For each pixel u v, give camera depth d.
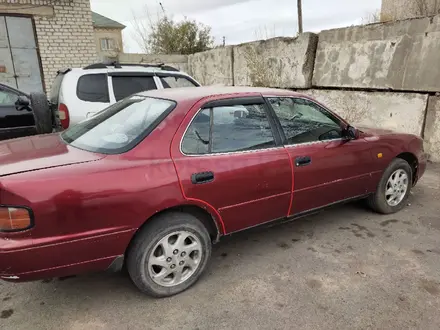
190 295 2.69
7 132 5.85
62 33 10.39
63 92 5.41
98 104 5.55
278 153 3.03
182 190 2.52
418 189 4.89
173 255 2.59
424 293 2.69
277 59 8.39
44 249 2.13
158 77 6.14
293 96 3.34
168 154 2.54
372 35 6.39
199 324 2.38
